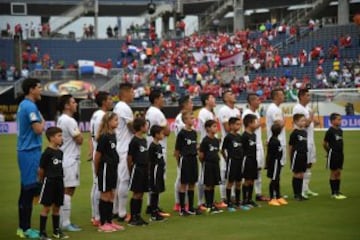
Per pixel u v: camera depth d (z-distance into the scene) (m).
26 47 57.22
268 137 14.60
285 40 54.22
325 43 51.56
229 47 54.72
